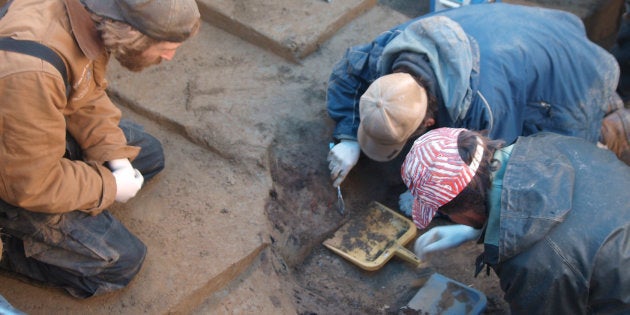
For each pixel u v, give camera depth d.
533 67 2.66
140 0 1.75
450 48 2.48
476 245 2.96
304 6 3.62
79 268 2.16
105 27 1.80
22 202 1.92
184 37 1.86
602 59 2.80
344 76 2.91
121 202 2.42
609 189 1.87
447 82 2.49
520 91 2.65
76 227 2.15
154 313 2.28
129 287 2.33
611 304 1.85
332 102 2.96
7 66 1.73
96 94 2.23
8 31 1.78
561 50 2.73
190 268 2.42
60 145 1.91
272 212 2.77
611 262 1.78
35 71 1.75
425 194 1.88
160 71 3.21
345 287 2.74
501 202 1.83
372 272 2.81
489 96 2.51
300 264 2.80
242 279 2.52
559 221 1.79
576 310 1.87
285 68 3.37
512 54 2.63
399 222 2.94
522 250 1.81
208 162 2.86
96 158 2.26
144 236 2.50
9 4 1.92
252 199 2.74
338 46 3.54
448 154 1.85
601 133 3.02
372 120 2.46
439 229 2.46
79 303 2.26
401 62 2.54
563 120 2.78
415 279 2.81
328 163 3.01
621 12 4.81
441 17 2.58
